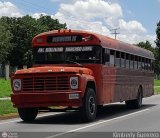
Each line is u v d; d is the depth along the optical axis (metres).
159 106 24.50
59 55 16.88
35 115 16.67
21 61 89.50
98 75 16.61
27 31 89.81
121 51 19.73
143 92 24.11
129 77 21.23
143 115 18.67
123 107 23.95
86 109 15.49
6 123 15.72
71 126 14.48
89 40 16.62
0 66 78.88
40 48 17.19
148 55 25.48
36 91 15.29
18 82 15.55
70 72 15.04
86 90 15.61
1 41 80.12
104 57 17.16
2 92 31.70
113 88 18.55
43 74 15.24
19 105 15.54
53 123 15.55
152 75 26.55
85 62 16.61
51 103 15.16
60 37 16.92
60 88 15.11
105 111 21.06
